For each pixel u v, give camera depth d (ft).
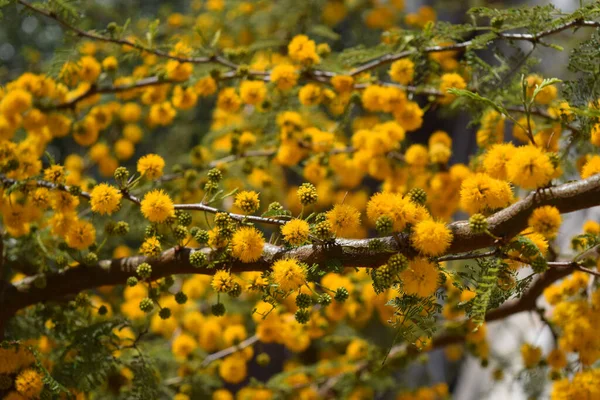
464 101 10.19
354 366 13.48
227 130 13.85
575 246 8.71
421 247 6.24
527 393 11.63
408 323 6.73
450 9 18.28
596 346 9.14
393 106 10.36
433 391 15.24
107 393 10.81
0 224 11.18
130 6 18.95
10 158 8.88
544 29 8.92
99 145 14.71
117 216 12.01
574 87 7.97
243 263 7.25
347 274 11.26
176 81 11.41
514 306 10.94
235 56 12.09
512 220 6.35
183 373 12.80
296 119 11.55
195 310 14.44
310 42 10.59
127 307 12.17
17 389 8.02
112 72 11.55
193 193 13.21
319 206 16.35
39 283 8.73
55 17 10.05
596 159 6.98
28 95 10.00
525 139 9.95
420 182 11.60
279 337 11.08
